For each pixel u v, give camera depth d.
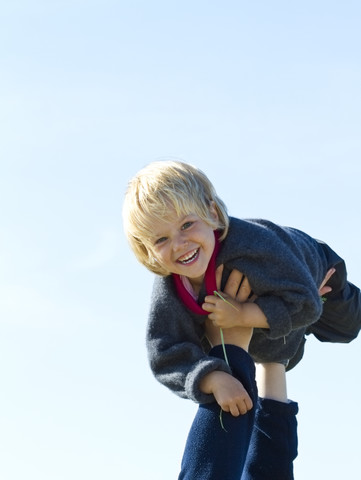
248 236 4.70
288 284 4.58
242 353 4.57
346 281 5.90
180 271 4.51
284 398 5.27
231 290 4.66
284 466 5.09
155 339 4.71
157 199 4.45
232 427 4.33
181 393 4.61
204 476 4.25
